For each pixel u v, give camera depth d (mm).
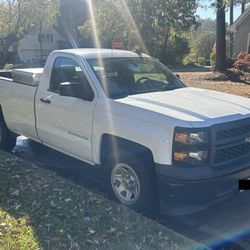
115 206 4949
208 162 4473
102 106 5250
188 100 5191
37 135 6645
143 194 4836
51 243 4047
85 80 5586
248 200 5375
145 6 44938
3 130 7594
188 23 46656
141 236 4242
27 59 53875
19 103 6914
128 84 5664
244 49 31547
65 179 5844
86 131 5508
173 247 4051
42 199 5090
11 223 4449
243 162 4746
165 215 4898
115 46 10227
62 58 6078
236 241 4355
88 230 4328
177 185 4449
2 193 5254
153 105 4914
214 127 4480
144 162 4812
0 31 32812
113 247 4016
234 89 16375
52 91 6168
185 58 51844
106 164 5359
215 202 4871
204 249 4082
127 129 4871
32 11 32625
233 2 14484
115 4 44469
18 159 6711
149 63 6402
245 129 4816
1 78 7465
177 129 4430
